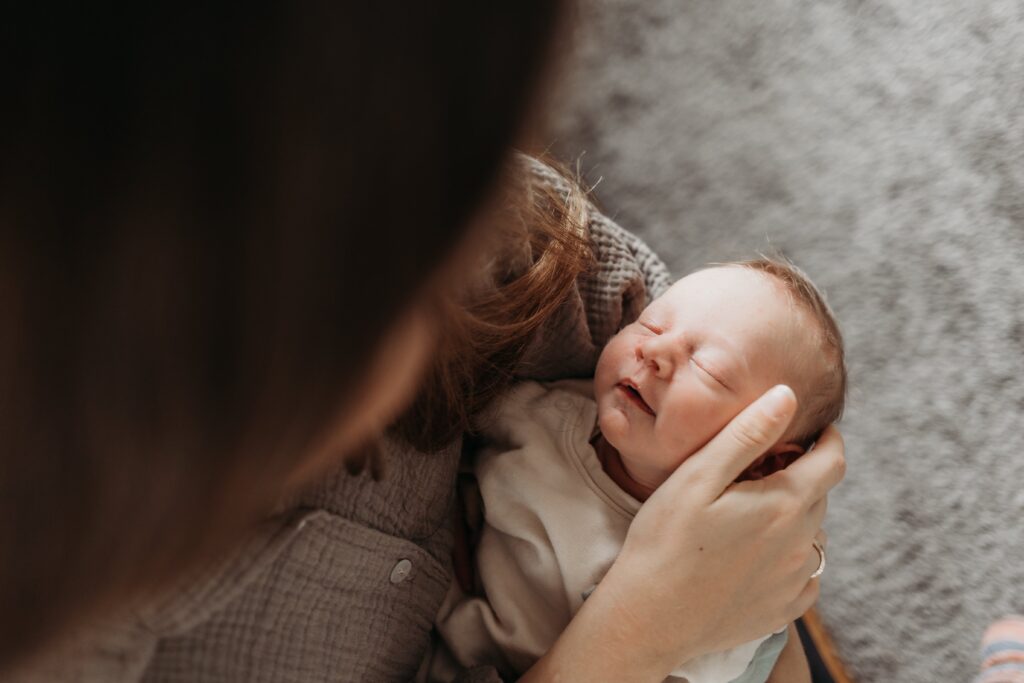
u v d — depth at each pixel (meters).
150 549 0.34
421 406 0.64
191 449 0.31
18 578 0.33
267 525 0.54
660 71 1.57
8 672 0.37
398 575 0.70
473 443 0.89
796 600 0.74
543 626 0.81
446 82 0.27
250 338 0.29
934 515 1.24
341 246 0.28
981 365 1.28
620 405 0.81
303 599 0.63
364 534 0.64
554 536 0.80
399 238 0.29
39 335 0.28
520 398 0.87
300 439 0.33
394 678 0.77
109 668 0.49
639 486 0.84
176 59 0.25
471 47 0.27
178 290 0.27
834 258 1.39
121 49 0.24
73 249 0.26
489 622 0.81
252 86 0.25
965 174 1.36
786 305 0.82
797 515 0.70
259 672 0.63
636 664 0.70
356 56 0.26
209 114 0.25
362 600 0.68
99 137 0.25
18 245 0.26
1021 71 1.37
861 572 1.24
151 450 0.30
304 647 0.64
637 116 1.55
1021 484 1.22
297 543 0.60
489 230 0.33
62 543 0.32
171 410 0.29
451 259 0.32
